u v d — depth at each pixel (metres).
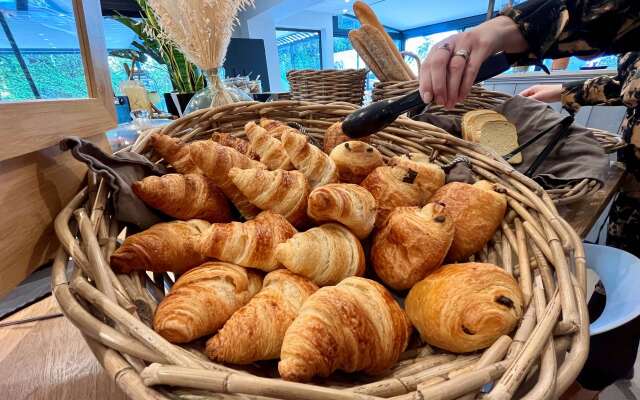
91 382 0.42
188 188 0.49
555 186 0.74
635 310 0.43
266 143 0.56
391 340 0.35
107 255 0.41
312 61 5.04
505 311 0.35
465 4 4.38
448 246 0.43
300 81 1.21
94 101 0.50
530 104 0.93
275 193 0.47
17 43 0.37
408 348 0.41
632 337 0.69
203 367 0.28
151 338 0.30
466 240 0.48
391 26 5.38
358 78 1.19
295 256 0.40
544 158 0.79
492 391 0.27
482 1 4.21
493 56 0.57
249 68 2.48
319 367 0.31
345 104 0.77
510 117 0.93
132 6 2.60
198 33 0.97
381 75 1.06
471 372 0.28
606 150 0.90
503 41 0.57
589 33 0.57
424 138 0.70
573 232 0.45
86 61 0.49
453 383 0.27
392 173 0.54
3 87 0.36
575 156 0.77
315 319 0.33
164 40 1.29
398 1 4.27
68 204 0.43
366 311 0.35
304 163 0.52
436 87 0.55
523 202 0.51
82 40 0.48
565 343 0.33
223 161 0.50
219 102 1.06
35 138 0.38
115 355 0.29
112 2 2.54
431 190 0.55
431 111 1.06
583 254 0.42
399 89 0.95
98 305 0.32
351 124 0.56
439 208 0.45
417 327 0.40
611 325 0.42
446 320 0.36
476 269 0.39
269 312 0.36
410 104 0.56
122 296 0.35
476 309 0.35
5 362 0.45
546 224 0.47
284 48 5.14
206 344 0.35
